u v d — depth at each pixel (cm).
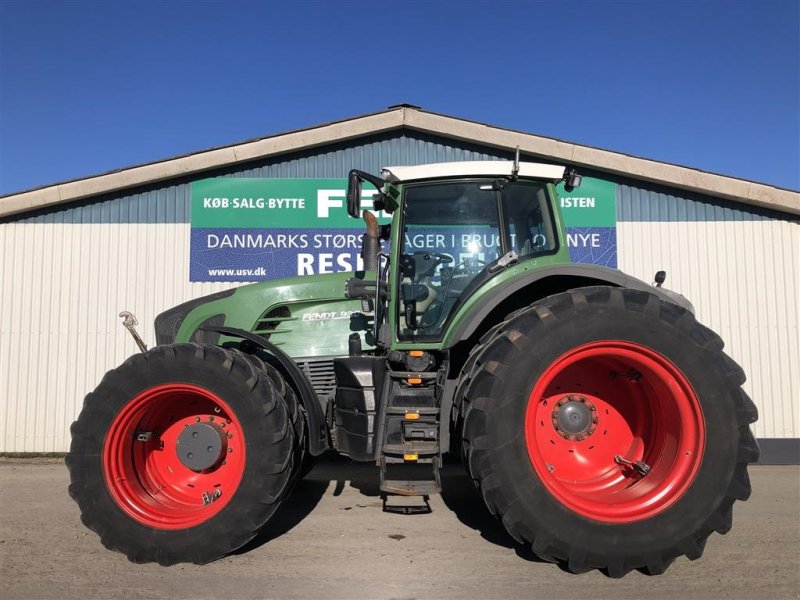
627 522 301
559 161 742
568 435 341
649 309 317
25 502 485
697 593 293
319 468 619
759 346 722
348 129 738
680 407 314
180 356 338
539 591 294
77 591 297
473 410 311
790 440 705
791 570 323
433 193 400
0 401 720
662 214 742
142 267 738
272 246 746
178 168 729
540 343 312
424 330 389
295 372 366
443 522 413
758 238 734
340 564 331
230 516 322
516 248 394
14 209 717
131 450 349
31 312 729
